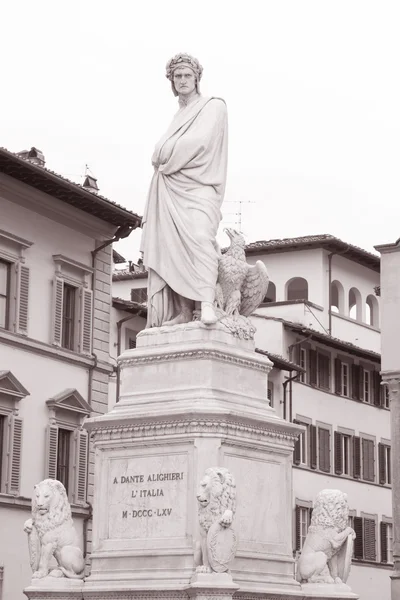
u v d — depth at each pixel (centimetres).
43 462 4575
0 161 4384
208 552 1628
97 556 1759
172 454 1730
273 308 6725
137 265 6900
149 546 1723
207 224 1820
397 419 5397
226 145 1873
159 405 1758
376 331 7256
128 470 1764
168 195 1842
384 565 6856
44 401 4616
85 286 4897
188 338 1784
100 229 4991
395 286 5500
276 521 1788
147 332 1817
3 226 4512
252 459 1762
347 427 6738
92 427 1795
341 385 6731
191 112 1872
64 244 4822
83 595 1728
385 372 5447
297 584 1786
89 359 4869
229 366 1783
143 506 1744
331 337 6512
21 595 4400
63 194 4684
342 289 7200
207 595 1603
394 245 5512
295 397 6291
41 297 4681
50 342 4700
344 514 1833
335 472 6588
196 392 1747
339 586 1797
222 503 1631
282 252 7106
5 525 4350
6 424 4416
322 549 1820
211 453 1705
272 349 6228
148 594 1667
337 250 7081
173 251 1820
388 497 7006
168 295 1842
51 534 1788
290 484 1816
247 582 1709
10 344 4488
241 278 1848
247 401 1791
